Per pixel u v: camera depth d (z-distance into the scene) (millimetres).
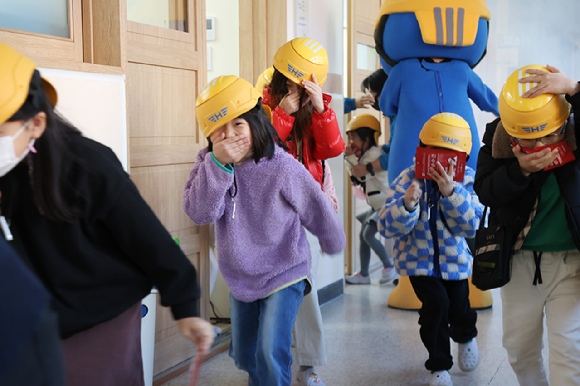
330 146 2521
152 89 2656
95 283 1183
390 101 3680
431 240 2562
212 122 1851
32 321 689
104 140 2135
